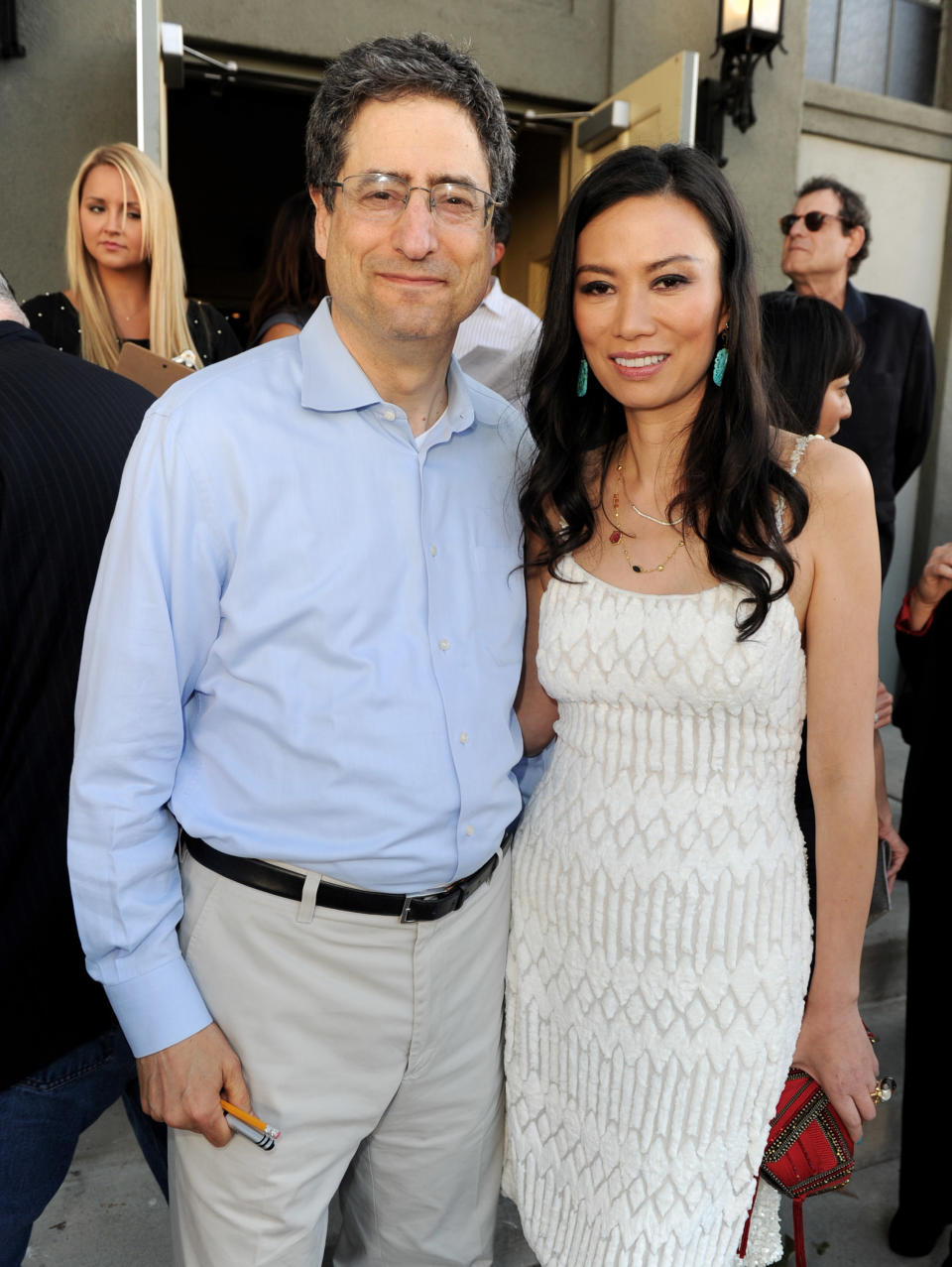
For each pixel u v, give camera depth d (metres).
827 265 3.28
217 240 6.74
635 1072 1.39
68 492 1.26
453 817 1.29
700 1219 1.37
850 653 1.35
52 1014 1.30
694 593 1.37
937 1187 2.02
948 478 5.14
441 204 1.20
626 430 1.49
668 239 1.29
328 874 1.24
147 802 1.19
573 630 1.42
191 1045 1.22
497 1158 1.57
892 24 4.68
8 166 3.16
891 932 2.85
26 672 1.25
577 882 1.42
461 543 1.36
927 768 1.94
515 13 3.73
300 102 6.25
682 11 3.98
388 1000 1.30
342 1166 1.35
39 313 2.60
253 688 1.21
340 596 1.21
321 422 1.24
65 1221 2.02
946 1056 1.95
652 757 1.39
